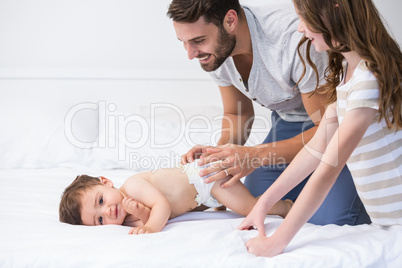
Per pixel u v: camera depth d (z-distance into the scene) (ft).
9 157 7.43
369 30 3.74
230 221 4.70
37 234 4.13
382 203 4.20
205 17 4.56
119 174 6.89
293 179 4.40
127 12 9.07
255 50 5.03
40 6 9.01
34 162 7.44
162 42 9.14
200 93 9.05
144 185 4.85
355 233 4.14
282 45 4.86
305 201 3.84
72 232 4.21
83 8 9.04
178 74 9.05
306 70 4.83
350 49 3.88
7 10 8.99
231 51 4.92
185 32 4.64
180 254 3.70
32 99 8.41
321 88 4.95
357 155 4.12
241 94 6.18
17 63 9.08
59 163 7.52
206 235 4.00
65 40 9.11
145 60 9.15
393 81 3.84
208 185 4.94
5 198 5.57
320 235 4.17
